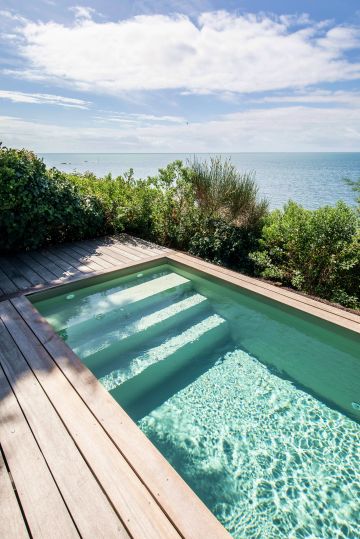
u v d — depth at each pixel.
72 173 7.46
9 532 1.18
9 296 3.11
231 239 5.16
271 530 1.56
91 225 5.27
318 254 4.21
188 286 3.99
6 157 4.22
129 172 6.52
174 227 5.50
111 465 1.43
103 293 3.65
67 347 2.28
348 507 1.65
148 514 1.23
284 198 15.82
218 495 1.72
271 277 4.61
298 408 2.29
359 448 1.97
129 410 2.31
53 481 1.36
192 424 2.18
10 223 4.20
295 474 1.82
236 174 5.48
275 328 3.22
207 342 3.08
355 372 2.64
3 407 1.75
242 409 2.30
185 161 5.95
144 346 2.90
